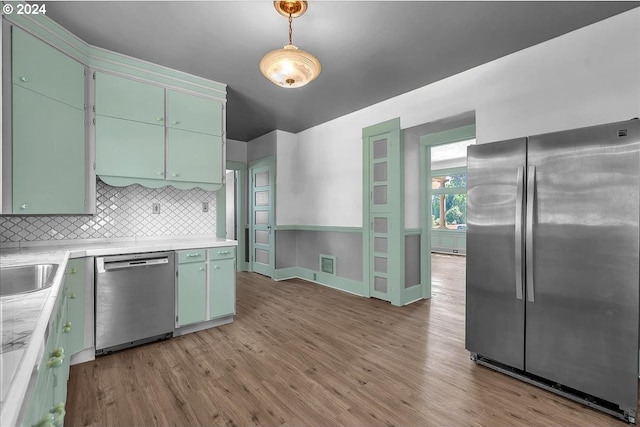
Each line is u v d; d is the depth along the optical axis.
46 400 0.86
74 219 2.72
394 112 3.81
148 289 2.62
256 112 4.36
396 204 3.83
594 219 1.76
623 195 1.66
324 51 2.71
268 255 5.48
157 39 2.50
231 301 3.15
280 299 4.10
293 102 3.98
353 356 2.46
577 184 1.81
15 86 2.02
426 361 2.38
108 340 2.42
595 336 1.76
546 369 1.94
